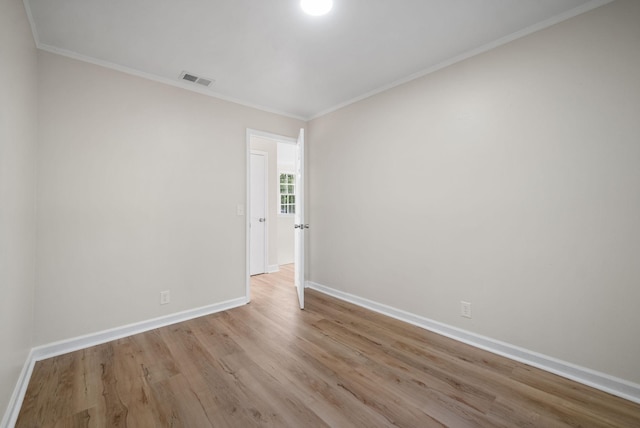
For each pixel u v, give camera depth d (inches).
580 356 69.9
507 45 80.6
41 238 80.4
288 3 66.7
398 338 93.7
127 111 96.2
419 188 102.3
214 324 104.9
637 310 62.7
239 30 77.0
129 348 86.5
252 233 180.7
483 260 86.2
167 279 104.8
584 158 68.9
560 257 72.6
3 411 52.1
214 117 117.7
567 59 70.9
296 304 126.9
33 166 76.4
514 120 79.6
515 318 80.1
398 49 87.0
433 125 97.8
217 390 66.6
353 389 67.2
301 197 125.4
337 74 103.1
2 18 50.3
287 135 144.5
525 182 77.9
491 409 60.5
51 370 74.2
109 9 68.1
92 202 89.2
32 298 77.0
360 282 125.2
